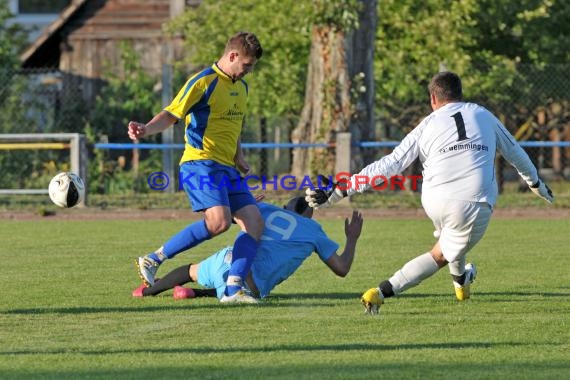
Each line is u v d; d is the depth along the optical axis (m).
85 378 15.30
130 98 65.25
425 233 39.03
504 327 19.61
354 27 52.97
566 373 15.55
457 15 59.16
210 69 23.06
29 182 58.03
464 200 20.45
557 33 66.12
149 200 52.19
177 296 23.30
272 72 59.62
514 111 60.75
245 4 62.38
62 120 64.81
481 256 31.88
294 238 23.28
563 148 64.81
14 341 18.39
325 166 52.28
